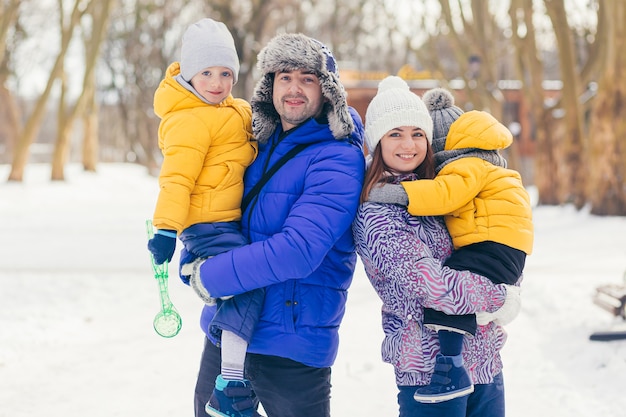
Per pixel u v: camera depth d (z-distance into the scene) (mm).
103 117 61750
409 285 2623
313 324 2824
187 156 2861
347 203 2738
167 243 2789
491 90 21984
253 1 27156
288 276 2688
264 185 2891
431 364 2717
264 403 2916
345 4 34250
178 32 38062
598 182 16609
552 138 19453
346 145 2830
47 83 24922
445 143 2955
